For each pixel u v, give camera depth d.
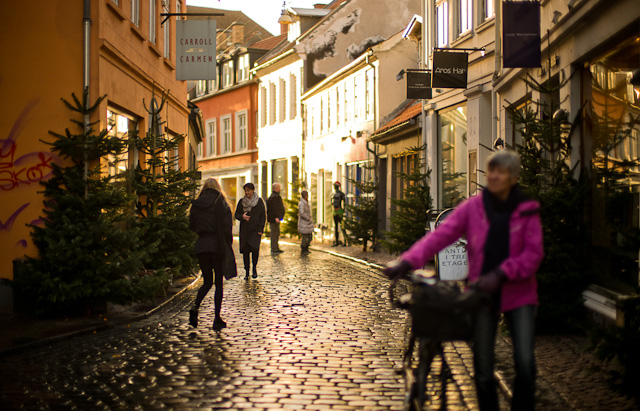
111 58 12.17
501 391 6.08
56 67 11.21
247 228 15.48
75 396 6.08
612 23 8.03
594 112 9.15
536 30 10.45
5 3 11.19
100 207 10.26
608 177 8.49
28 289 9.83
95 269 9.89
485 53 15.84
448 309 4.21
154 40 16.41
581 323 5.62
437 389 5.52
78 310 10.23
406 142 22.55
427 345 4.72
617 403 5.65
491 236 4.54
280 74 40.22
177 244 13.26
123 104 13.00
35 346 8.16
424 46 20.72
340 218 26.91
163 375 6.81
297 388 6.32
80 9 11.28
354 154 28.86
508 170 4.54
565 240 8.66
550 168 8.96
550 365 6.90
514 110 9.38
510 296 4.58
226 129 48.06
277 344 8.30
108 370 7.02
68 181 10.16
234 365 7.22
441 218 12.37
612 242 8.17
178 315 10.56
